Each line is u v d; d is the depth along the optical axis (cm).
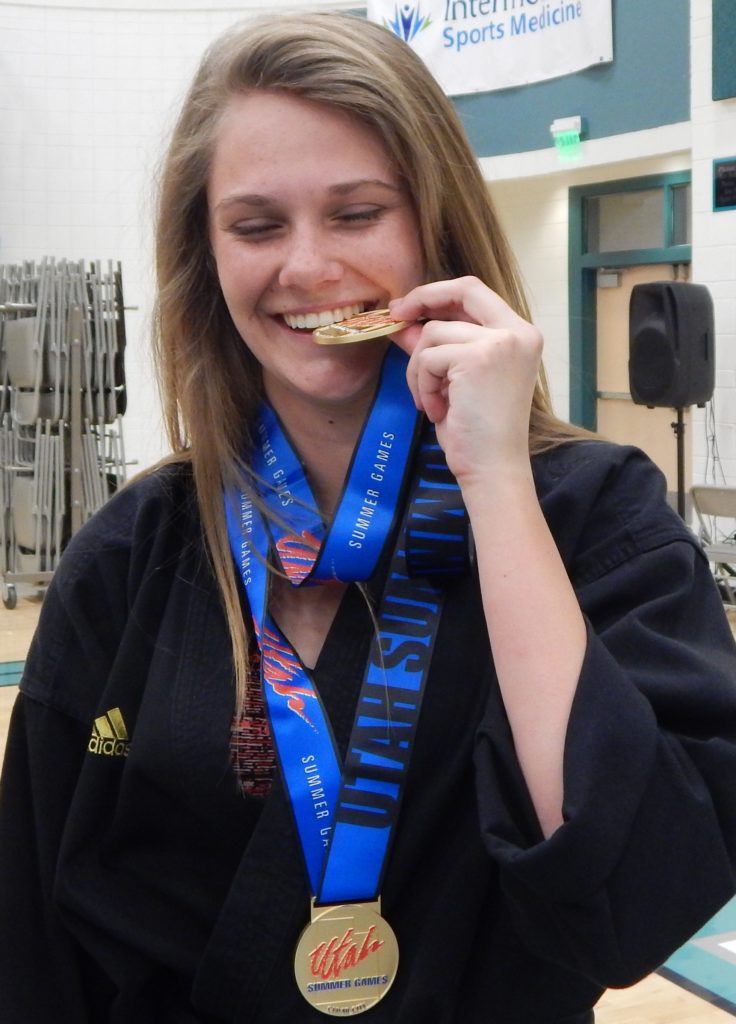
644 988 263
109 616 106
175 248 107
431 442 99
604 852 78
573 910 80
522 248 964
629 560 91
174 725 97
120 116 977
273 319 101
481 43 884
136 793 99
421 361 90
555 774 82
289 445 105
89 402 648
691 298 591
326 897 91
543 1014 93
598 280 928
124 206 987
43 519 655
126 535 106
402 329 95
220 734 96
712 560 567
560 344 950
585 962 82
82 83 970
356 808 91
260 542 101
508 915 92
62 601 106
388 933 92
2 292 675
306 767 94
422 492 97
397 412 100
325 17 98
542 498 94
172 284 107
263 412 107
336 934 91
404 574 96
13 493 662
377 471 99
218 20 970
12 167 966
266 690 96
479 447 87
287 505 103
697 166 687
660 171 846
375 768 92
